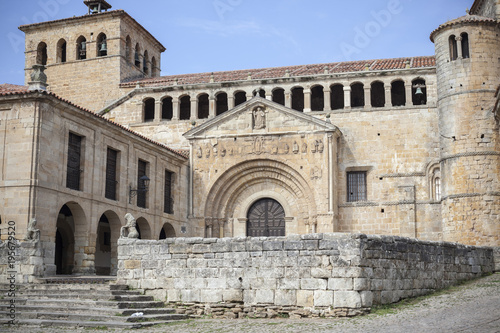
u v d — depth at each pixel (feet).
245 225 159.84
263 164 155.74
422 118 155.53
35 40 200.85
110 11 190.29
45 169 108.99
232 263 83.92
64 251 140.15
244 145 156.46
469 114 140.56
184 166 161.38
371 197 154.92
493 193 136.56
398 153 155.33
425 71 157.17
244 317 81.66
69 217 140.56
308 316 78.38
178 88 172.86
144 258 89.10
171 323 76.79
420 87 158.92
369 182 155.74
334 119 160.45
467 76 142.10
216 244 85.25
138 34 204.03
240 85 169.37
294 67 184.55
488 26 143.43
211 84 170.60
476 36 143.02
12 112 109.50
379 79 160.45
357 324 69.92
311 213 150.10
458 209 138.51
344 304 77.15
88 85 191.42
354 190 157.99
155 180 148.77
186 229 158.51
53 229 109.70
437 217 150.10
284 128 153.69
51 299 82.79
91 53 193.47
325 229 146.41
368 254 79.20
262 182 160.15
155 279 87.81
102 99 188.75
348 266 77.87
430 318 70.18
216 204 159.43
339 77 162.40
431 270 90.17
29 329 71.56
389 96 159.12
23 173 106.42
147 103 182.91
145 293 87.92
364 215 153.79
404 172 154.10
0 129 109.40
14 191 106.01
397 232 151.53
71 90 193.36
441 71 147.02
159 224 148.56
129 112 176.55
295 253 80.89
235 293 82.99
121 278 89.86
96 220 123.24
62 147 114.52
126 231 96.32
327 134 149.89
